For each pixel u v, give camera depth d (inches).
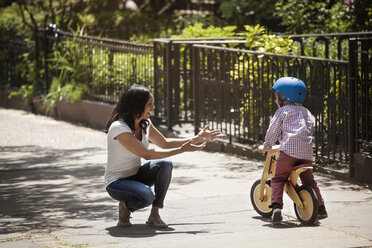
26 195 522.6
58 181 577.3
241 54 678.5
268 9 1190.9
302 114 405.1
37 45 1104.2
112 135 386.0
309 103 576.7
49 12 1248.8
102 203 485.7
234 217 430.3
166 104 793.6
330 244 346.0
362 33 695.7
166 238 378.3
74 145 789.2
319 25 948.0
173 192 512.4
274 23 1195.9
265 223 410.9
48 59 1057.5
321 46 788.0
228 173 583.5
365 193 483.8
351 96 521.7
